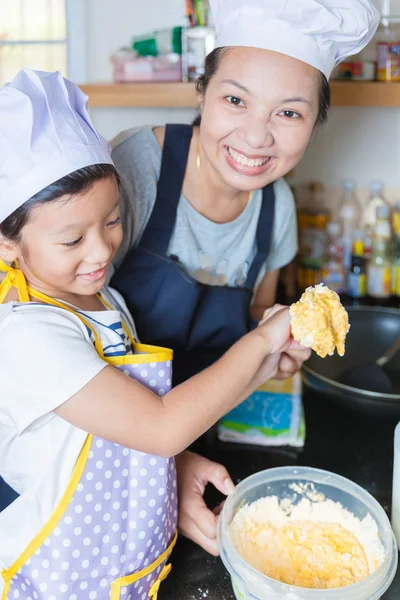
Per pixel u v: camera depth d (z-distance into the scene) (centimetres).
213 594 93
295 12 93
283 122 101
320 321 90
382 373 136
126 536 87
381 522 91
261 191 125
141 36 164
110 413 79
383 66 151
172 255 120
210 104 102
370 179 184
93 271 83
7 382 79
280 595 79
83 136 80
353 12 95
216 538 95
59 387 78
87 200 78
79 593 85
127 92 160
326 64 100
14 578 86
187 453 108
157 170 117
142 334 120
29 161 77
